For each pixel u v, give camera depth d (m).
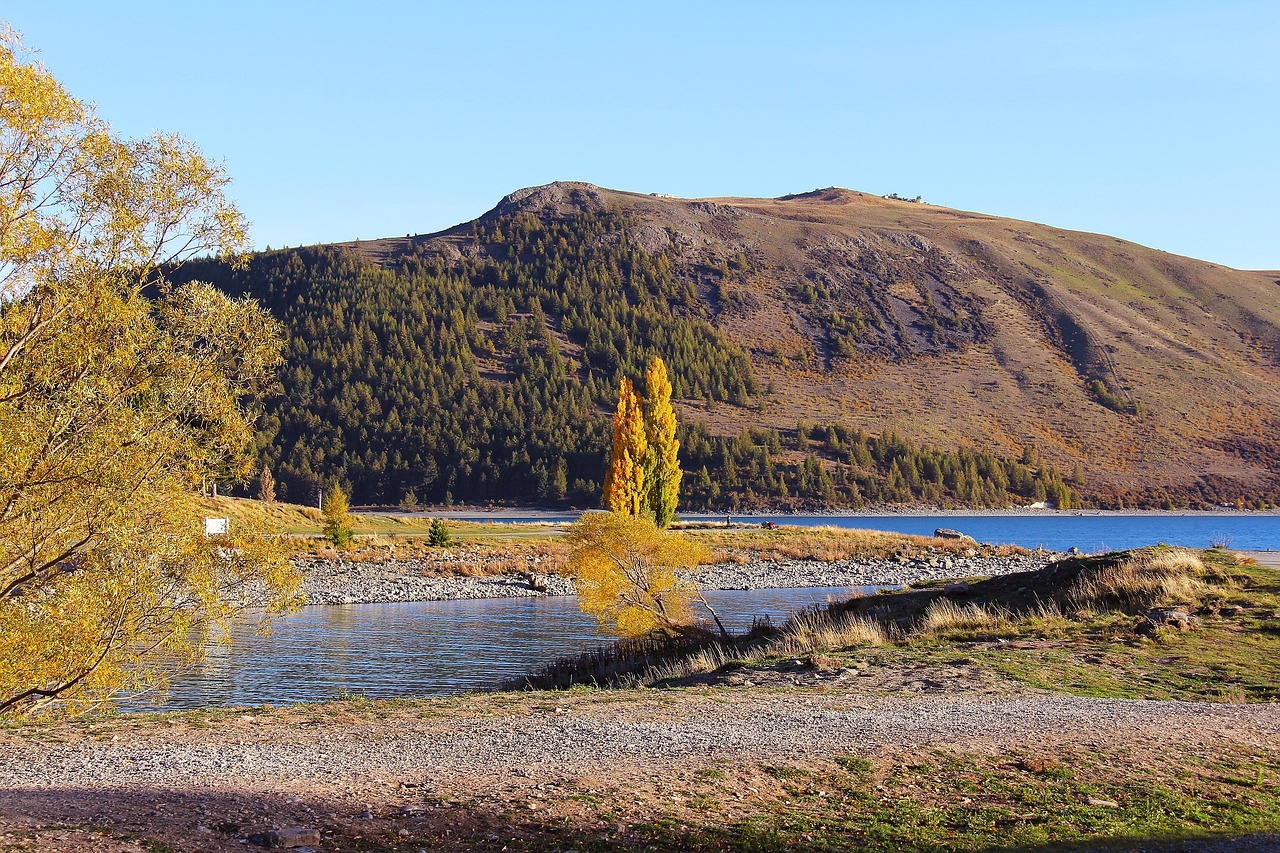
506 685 23.97
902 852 7.83
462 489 176.62
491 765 10.02
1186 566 25.92
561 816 8.30
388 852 7.32
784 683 17.12
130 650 13.77
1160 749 11.10
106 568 13.36
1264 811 9.09
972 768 10.23
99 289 13.34
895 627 24.12
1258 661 17.67
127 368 13.89
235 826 7.72
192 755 10.50
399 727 12.30
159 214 13.80
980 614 24.52
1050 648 19.44
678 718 12.91
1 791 8.75
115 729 12.23
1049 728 12.13
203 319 14.14
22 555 12.96
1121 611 23.02
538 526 86.88
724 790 9.25
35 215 13.23
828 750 10.85
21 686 12.73
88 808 8.15
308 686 24.05
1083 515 177.00
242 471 14.74
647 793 9.05
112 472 13.28
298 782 9.24
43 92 12.98
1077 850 7.97
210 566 14.09
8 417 13.07
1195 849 8.07
